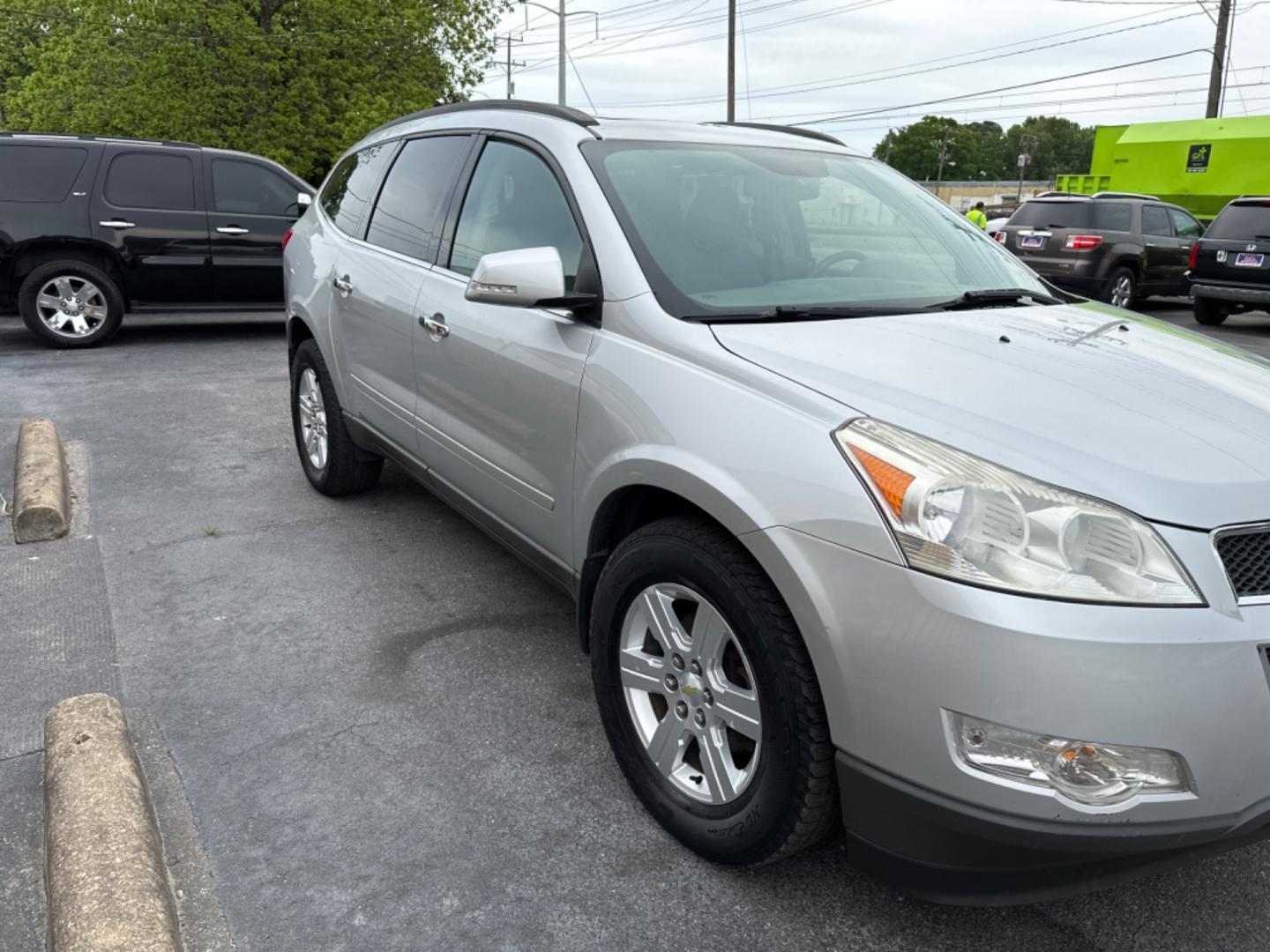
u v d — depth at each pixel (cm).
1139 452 193
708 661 223
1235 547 182
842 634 189
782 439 205
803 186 321
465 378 321
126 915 199
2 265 885
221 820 249
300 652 338
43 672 321
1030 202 1460
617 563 241
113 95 2491
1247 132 1894
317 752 280
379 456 477
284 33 2505
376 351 399
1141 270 1394
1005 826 178
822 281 287
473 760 278
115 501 493
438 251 358
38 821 248
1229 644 173
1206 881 234
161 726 291
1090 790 174
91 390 743
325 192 505
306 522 465
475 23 2834
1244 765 176
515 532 310
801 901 225
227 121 2486
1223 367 252
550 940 213
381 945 210
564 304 262
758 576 206
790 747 202
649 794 245
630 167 296
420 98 2678
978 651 174
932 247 328
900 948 212
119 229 906
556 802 259
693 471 216
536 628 360
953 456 188
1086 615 171
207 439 611
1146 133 2088
